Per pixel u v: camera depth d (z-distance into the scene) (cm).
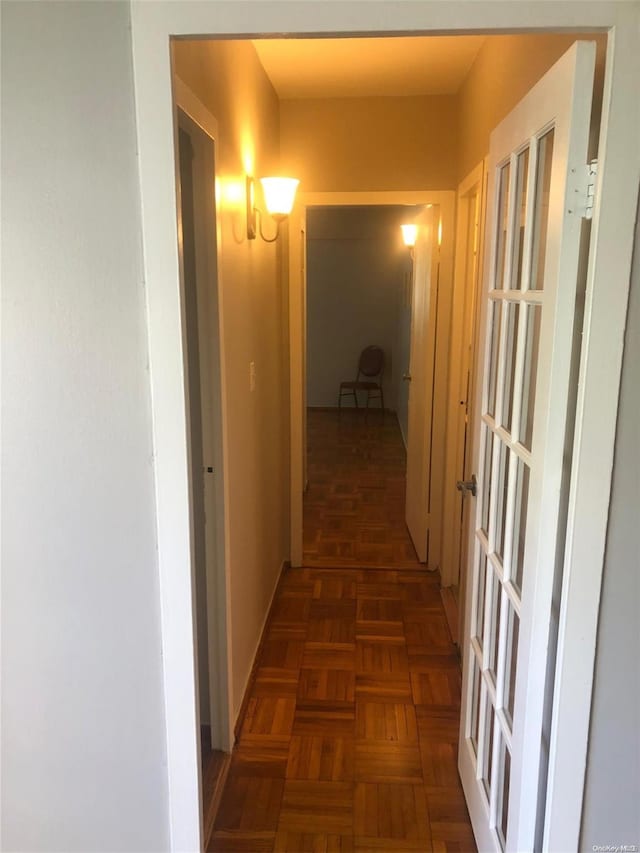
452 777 206
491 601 172
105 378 128
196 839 148
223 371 194
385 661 268
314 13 114
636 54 108
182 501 132
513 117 152
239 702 230
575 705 132
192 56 160
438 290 331
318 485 508
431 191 322
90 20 116
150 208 121
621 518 125
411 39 244
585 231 128
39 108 119
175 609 137
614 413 120
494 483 167
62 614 139
